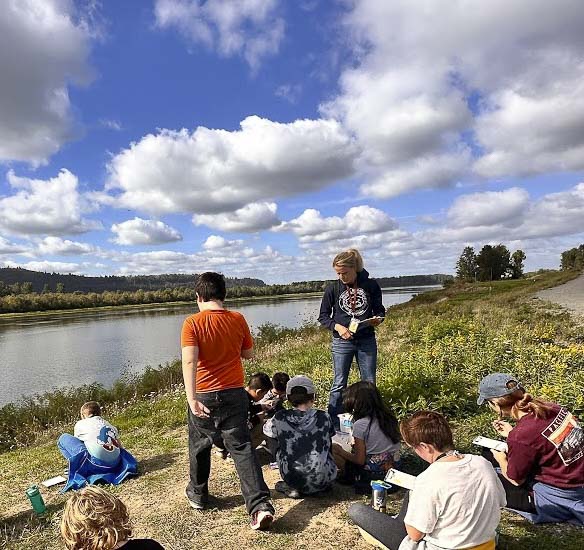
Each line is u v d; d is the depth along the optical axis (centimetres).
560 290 2825
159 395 1216
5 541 396
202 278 400
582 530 337
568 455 337
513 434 351
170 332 3853
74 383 1934
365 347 532
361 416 429
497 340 932
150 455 596
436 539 256
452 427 571
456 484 252
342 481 447
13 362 2542
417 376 679
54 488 517
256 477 374
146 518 408
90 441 511
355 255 521
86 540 210
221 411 377
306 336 1928
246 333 405
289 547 347
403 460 477
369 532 318
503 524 354
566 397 580
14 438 1089
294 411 432
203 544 359
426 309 2242
